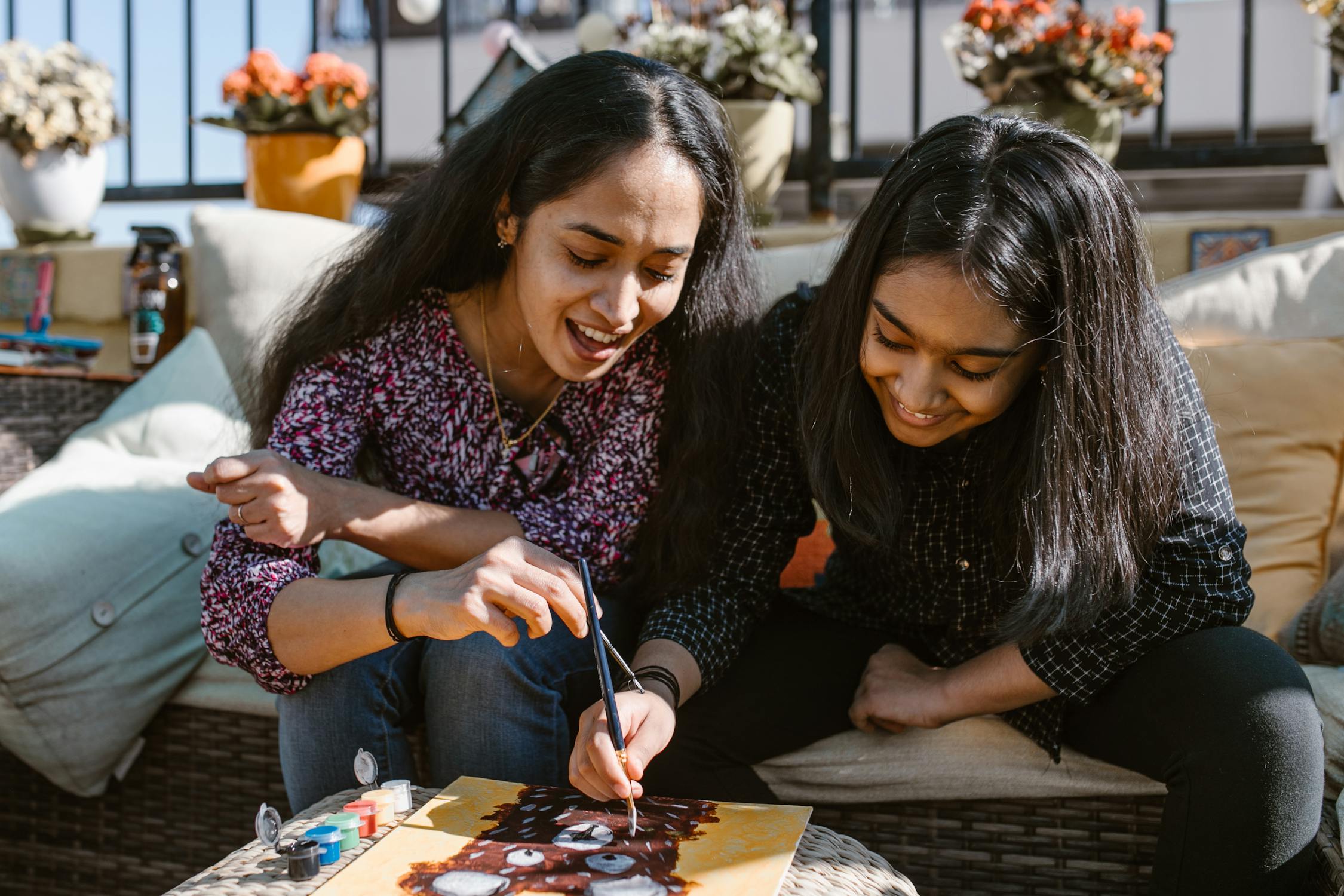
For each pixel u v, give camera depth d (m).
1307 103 4.79
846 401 1.17
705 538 1.30
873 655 1.33
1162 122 2.36
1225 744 1.06
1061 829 1.25
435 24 6.00
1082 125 2.07
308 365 1.29
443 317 1.31
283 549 1.18
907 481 1.25
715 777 1.24
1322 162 2.23
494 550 1.06
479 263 1.28
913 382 1.08
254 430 1.42
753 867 0.85
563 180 1.12
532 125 1.16
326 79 2.33
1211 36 4.87
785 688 1.27
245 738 1.49
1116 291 1.09
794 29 2.43
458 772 1.16
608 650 1.24
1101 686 1.17
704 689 1.26
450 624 1.02
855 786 1.28
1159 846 1.10
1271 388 1.58
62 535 1.47
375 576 1.34
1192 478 1.16
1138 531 1.12
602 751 0.97
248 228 2.08
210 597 1.17
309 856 0.87
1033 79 2.06
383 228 1.33
